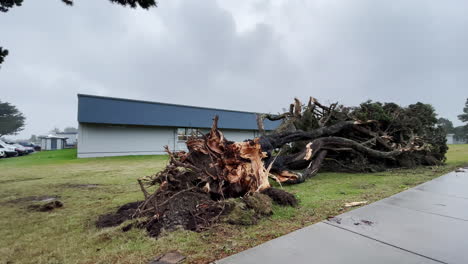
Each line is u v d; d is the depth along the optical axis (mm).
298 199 3875
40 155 18859
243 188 4078
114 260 1984
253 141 4367
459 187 4660
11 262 2029
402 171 7457
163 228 2627
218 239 2367
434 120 9812
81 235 2633
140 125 16766
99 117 14945
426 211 3168
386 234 2424
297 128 8398
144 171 8516
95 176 7309
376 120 8422
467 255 1958
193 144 4246
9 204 4082
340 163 7691
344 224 2721
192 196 3336
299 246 2168
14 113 49750
